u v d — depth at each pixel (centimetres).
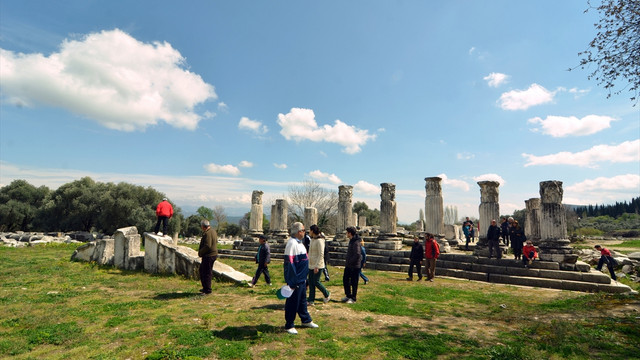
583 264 1209
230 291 913
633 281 1230
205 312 693
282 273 1311
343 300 812
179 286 986
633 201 9056
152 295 866
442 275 1384
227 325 600
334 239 1998
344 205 2003
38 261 1468
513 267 1294
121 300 804
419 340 546
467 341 548
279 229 2238
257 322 619
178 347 487
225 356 459
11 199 4625
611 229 6153
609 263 1239
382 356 475
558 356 486
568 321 666
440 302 870
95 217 3988
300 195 4556
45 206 4116
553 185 1324
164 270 1184
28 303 757
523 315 739
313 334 559
